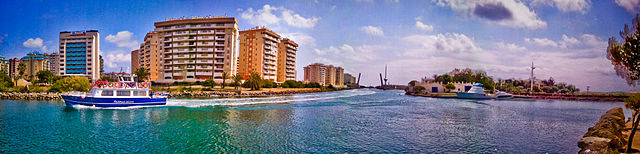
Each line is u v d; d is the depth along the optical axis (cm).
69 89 6994
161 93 5441
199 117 3816
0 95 6291
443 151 2278
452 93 10550
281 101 6531
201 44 11869
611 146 1831
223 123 3394
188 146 2370
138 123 3338
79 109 4347
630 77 1612
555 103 7562
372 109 5194
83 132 2841
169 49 12225
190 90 9156
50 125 3161
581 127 3475
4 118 3562
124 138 2620
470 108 5616
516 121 3894
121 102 4519
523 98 9938
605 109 5894
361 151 2253
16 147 2300
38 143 2425
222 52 11888
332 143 2494
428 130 3123
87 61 14538
